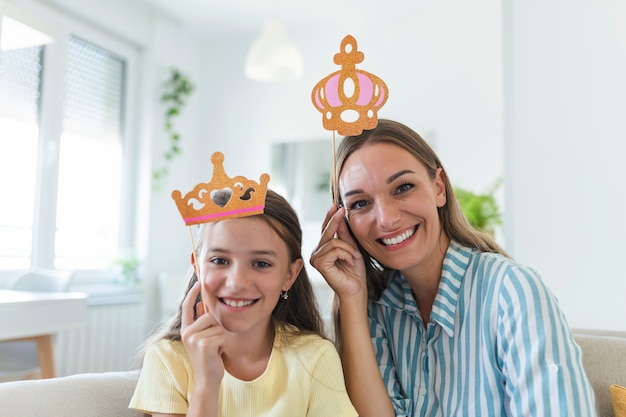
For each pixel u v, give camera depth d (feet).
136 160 11.45
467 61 10.67
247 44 12.60
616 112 5.58
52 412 2.94
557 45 5.90
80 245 10.35
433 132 10.83
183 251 12.22
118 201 11.14
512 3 6.22
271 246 3.08
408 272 3.50
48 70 9.61
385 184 3.24
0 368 6.53
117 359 10.41
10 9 6.29
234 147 12.56
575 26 5.82
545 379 2.61
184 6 11.16
